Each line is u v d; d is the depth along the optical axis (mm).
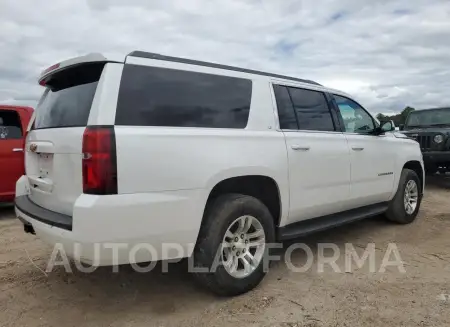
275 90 3844
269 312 3070
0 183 6230
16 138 6387
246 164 3281
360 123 4961
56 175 2961
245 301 3254
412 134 9383
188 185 2918
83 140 2629
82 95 2961
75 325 2896
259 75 3758
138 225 2705
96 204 2555
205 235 3092
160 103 2945
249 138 3400
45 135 3174
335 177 4277
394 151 5344
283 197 3678
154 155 2768
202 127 3141
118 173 2615
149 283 3625
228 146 3215
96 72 2918
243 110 3488
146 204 2721
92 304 3229
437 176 10836
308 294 3379
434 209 6848
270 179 3555
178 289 3498
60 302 3262
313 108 4242
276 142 3615
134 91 2836
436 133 8938
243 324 2898
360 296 3334
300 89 4145
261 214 3430
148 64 2969
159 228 2799
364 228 5496
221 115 3309
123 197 2637
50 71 3238
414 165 5996
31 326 2881
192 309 3133
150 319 2984
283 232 3803
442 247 4656
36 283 3623
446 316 2988
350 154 4496
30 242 4840
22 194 3699
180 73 3139
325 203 4191
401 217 5598
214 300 3283
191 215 2939
